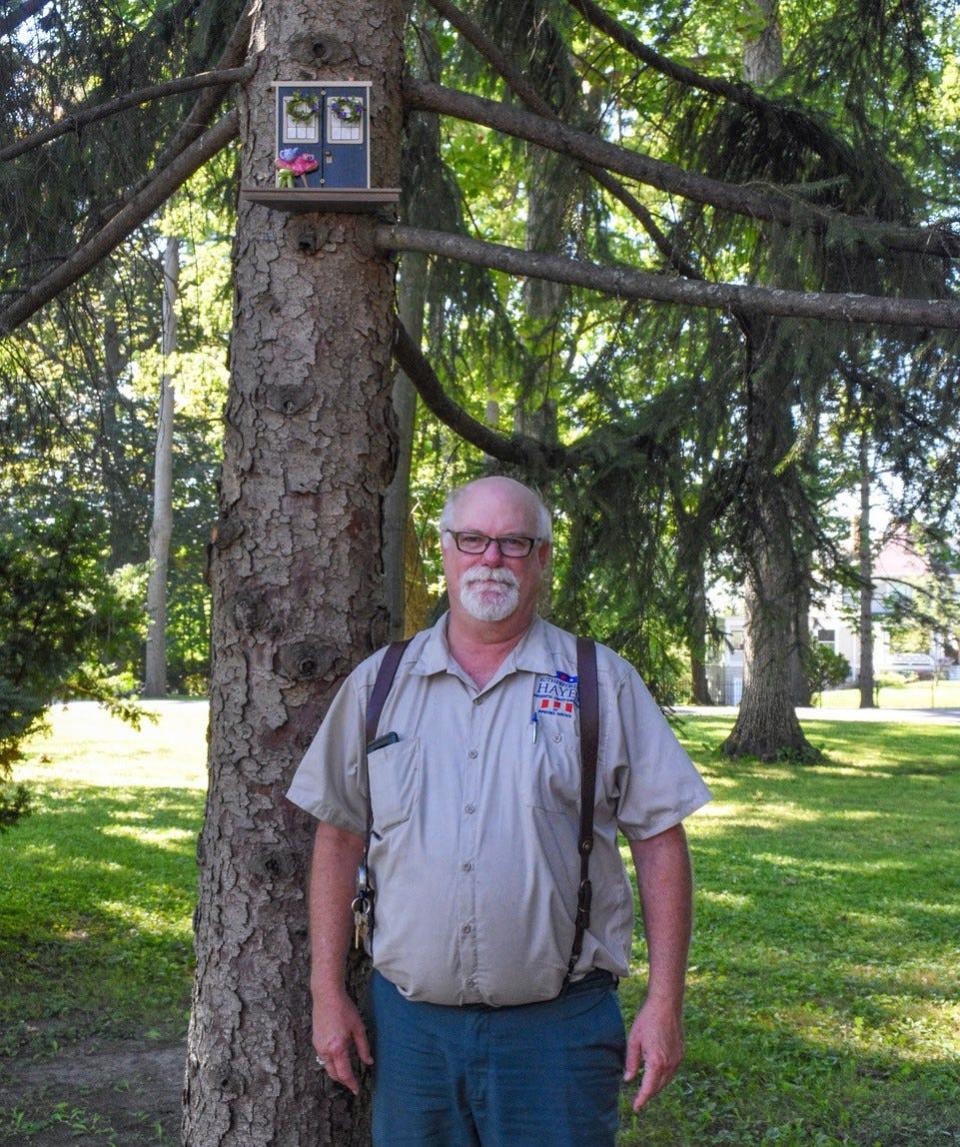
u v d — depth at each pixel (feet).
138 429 18.75
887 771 55.98
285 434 10.91
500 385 21.16
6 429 16.74
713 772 54.13
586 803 8.68
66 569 21.89
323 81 10.96
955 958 23.99
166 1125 15.40
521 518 9.04
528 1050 8.62
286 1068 10.62
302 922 10.69
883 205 15.57
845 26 16.02
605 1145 8.70
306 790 9.26
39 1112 15.69
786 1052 18.28
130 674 25.67
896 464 15.05
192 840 35.78
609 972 8.89
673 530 17.84
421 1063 8.81
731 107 16.33
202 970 10.95
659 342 17.31
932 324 10.18
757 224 15.74
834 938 25.44
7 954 22.84
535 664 8.89
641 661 18.22
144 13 16.12
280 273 11.06
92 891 28.30
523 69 17.34
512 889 8.48
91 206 14.39
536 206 18.74
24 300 13.35
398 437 11.51
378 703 9.04
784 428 15.83
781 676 57.72
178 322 20.25
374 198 10.69
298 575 10.81
